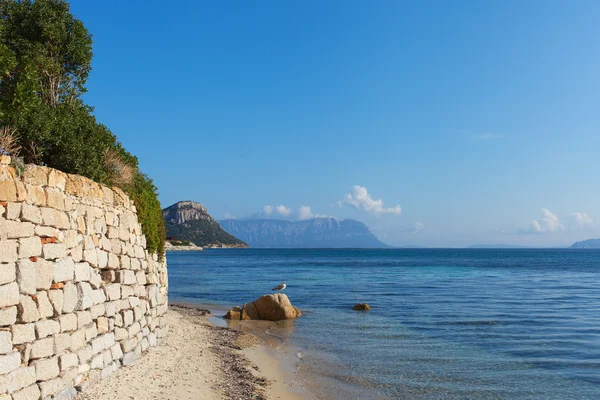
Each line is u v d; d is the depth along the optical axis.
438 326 24.66
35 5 15.86
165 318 17.86
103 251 11.74
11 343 7.88
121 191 13.49
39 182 9.10
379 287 48.22
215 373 14.23
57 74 15.48
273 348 19.17
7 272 7.87
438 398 12.94
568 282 55.16
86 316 10.47
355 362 16.89
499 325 24.86
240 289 46.34
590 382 14.59
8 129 11.28
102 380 11.09
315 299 37.34
